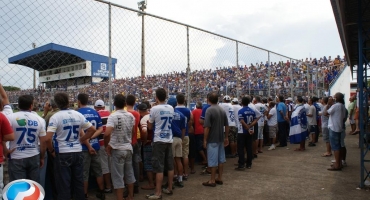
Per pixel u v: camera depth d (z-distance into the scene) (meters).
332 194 5.14
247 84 11.41
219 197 5.08
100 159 5.11
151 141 5.68
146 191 5.54
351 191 5.29
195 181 6.16
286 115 10.70
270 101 10.20
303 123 9.71
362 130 5.50
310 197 5.00
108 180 5.41
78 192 4.05
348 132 15.38
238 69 9.62
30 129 3.91
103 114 5.33
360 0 5.59
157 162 5.01
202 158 7.91
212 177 5.76
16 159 3.81
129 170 4.70
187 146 6.31
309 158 8.47
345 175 6.43
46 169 4.84
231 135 8.59
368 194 5.11
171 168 5.25
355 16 6.73
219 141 5.79
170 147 5.25
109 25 5.60
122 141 4.54
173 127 5.62
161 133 5.04
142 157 6.29
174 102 5.77
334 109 6.82
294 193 5.24
